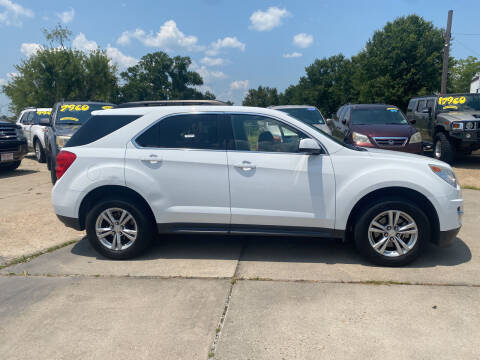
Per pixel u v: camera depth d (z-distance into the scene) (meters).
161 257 4.55
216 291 3.64
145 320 3.15
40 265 4.31
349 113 10.44
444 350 2.73
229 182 4.23
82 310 3.31
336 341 2.84
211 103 6.60
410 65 34.91
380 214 4.10
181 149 4.31
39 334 2.97
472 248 4.74
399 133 9.18
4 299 3.52
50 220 6.05
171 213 4.30
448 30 23.69
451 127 10.78
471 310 3.25
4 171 11.27
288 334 2.94
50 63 31.86
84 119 9.77
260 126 4.35
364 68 38.88
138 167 4.29
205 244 5.01
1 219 6.08
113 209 4.35
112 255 4.42
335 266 4.23
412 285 3.72
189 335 2.93
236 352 2.73
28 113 15.08
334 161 4.18
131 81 68.88
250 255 4.60
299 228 4.26
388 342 2.82
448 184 4.14
